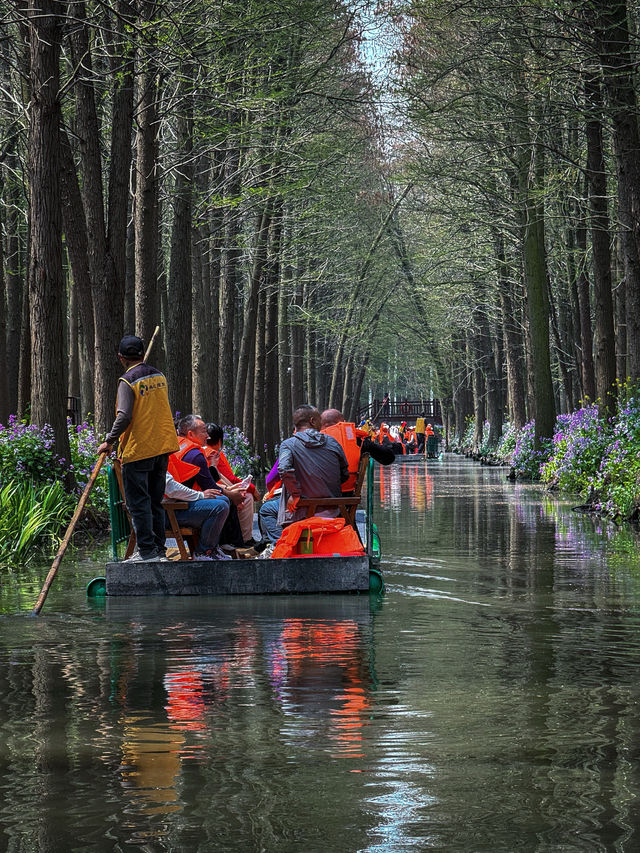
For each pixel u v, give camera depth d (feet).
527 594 28.63
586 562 36.50
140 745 13.84
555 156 82.89
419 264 162.81
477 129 83.41
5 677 18.01
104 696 16.60
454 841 10.55
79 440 59.52
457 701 16.17
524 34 62.75
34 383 48.98
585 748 13.64
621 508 56.24
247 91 63.31
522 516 58.95
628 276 67.05
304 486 30.78
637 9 66.90
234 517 34.32
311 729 14.58
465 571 34.04
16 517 39.60
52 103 47.91
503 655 19.95
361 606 26.48
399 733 14.35
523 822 11.05
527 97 66.28
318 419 32.12
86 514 48.11
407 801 11.68
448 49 77.05
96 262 55.52
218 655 19.95
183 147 66.85
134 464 30.17
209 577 28.68
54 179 48.39
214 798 11.78
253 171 78.69
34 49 47.55
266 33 58.29
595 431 79.56
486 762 13.07
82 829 10.89
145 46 49.85
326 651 20.36
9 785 12.26
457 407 237.66
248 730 14.55
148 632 22.63
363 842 10.53
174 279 69.97
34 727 14.78
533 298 107.65
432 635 22.21
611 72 60.13
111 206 55.77
